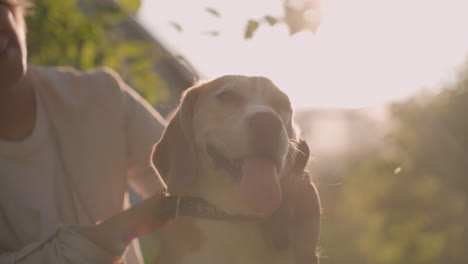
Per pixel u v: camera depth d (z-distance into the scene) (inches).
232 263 43.9
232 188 44.4
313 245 44.5
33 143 47.1
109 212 48.9
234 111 45.3
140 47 73.9
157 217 43.4
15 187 46.3
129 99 51.2
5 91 46.2
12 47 44.8
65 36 72.1
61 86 49.1
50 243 42.6
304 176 45.7
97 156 48.9
